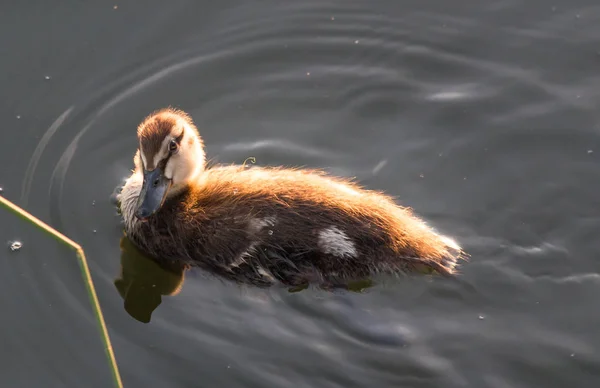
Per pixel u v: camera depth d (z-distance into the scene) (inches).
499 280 31.9
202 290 32.2
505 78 36.0
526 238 32.7
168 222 32.8
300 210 31.9
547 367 30.4
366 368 30.5
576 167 34.0
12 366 30.7
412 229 32.1
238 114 35.7
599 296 31.5
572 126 34.8
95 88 36.1
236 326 31.3
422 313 31.3
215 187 33.0
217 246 32.3
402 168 34.4
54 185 34.2
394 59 36.8
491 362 30.5
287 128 35.4
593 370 30.3
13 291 31.9
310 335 31.1
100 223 33.5
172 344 31.0
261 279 32.2
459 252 32.4
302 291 31.9
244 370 30.5
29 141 35.1
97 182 34.3
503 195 33.6
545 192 33.6
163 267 32.8
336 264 31.8
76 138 35.2
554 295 31.6
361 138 35.1
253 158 34.7
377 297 31.7
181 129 32.7
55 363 30.8
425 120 35.4
